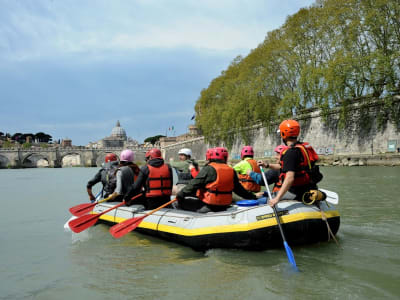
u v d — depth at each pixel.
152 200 6.07
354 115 33.00
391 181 14.52
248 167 6.32
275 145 46.12
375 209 7.75
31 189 18.33
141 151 117.44
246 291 3.38
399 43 26.30
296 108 36.78
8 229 7.12
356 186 12.99
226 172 5.05
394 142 28.86
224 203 5.12
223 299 3.22
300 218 4.66
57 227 7.27
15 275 4.19
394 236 5.32
